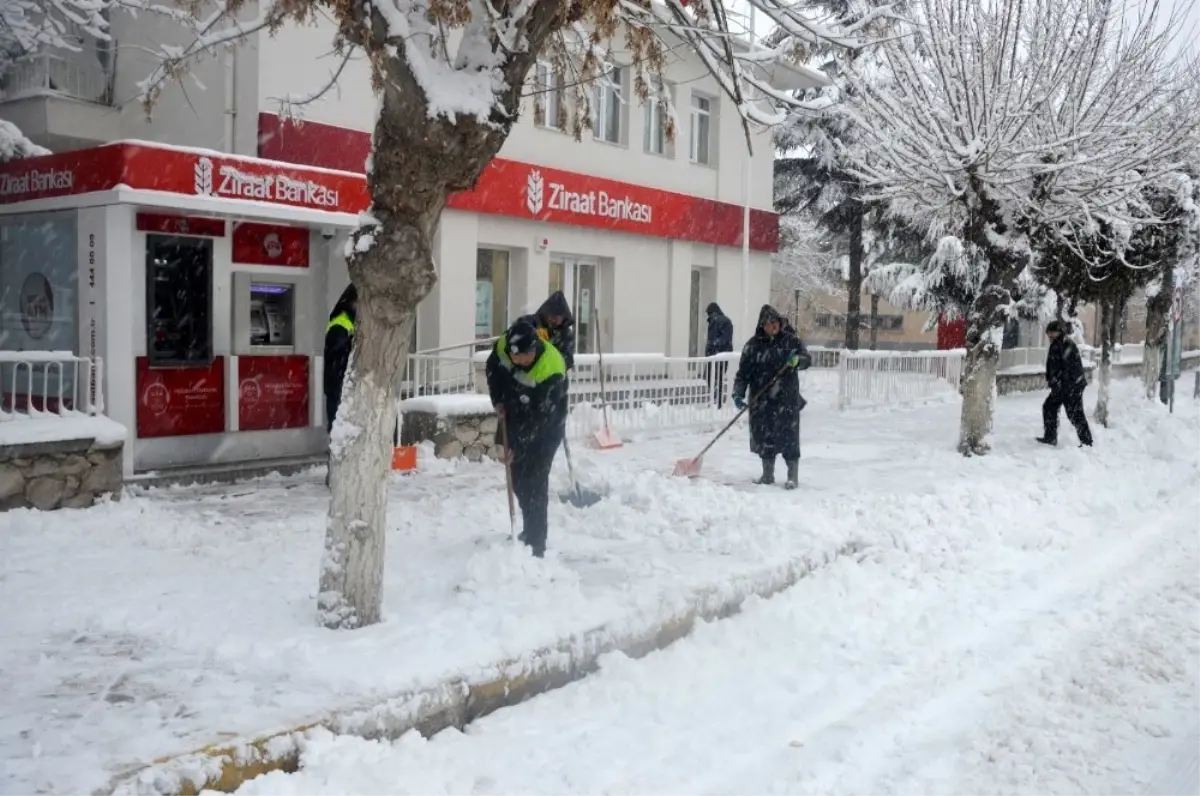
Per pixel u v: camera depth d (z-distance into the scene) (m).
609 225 17.05
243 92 12.28
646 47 6.87
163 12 10.17
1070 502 10.04
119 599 5.47
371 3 4.75
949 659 5.75
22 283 9.62
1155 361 19.28
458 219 14.64
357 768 3.84
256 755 3.74
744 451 12.55
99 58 13.92
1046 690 5.30
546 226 16.27
